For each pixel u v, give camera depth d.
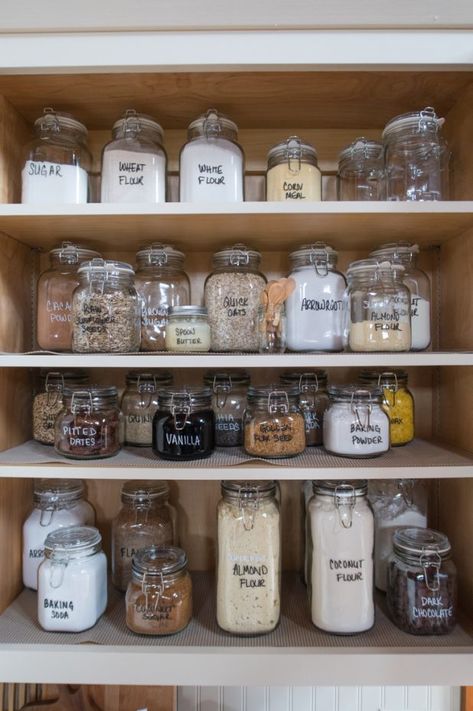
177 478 0.75
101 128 1.00
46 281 0.92
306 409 0.92
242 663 0.74
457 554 0.89
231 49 0.76
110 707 0.93
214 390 0.93
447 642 0.76
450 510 0.92
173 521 0.97
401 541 0.82
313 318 0.84
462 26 0.75
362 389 0.83
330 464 0.77
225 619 0.78
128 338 0.83
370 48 0.76
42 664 0.74
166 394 0.83
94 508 1.00
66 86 0.83
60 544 0.80
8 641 0.77
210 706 1.00
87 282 0.83
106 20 0.74
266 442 0.81
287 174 0.85
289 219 0.79
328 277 0.85
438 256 0.99
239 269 0.89
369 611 0.79
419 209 0.76
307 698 1.00
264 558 0.78
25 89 0.84
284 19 0.74
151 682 0.74
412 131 0.84
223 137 0.86
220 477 0.75
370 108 0.92
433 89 0.85
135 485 0.96
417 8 0.72
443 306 0.96
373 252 0.92
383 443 0.82
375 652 0.74
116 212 0.76
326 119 0.97
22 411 0.94
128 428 0.94
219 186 0.84
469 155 0.84
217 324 0.87
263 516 0.79
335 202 0.76
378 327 0.79
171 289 0.93
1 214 0.77
